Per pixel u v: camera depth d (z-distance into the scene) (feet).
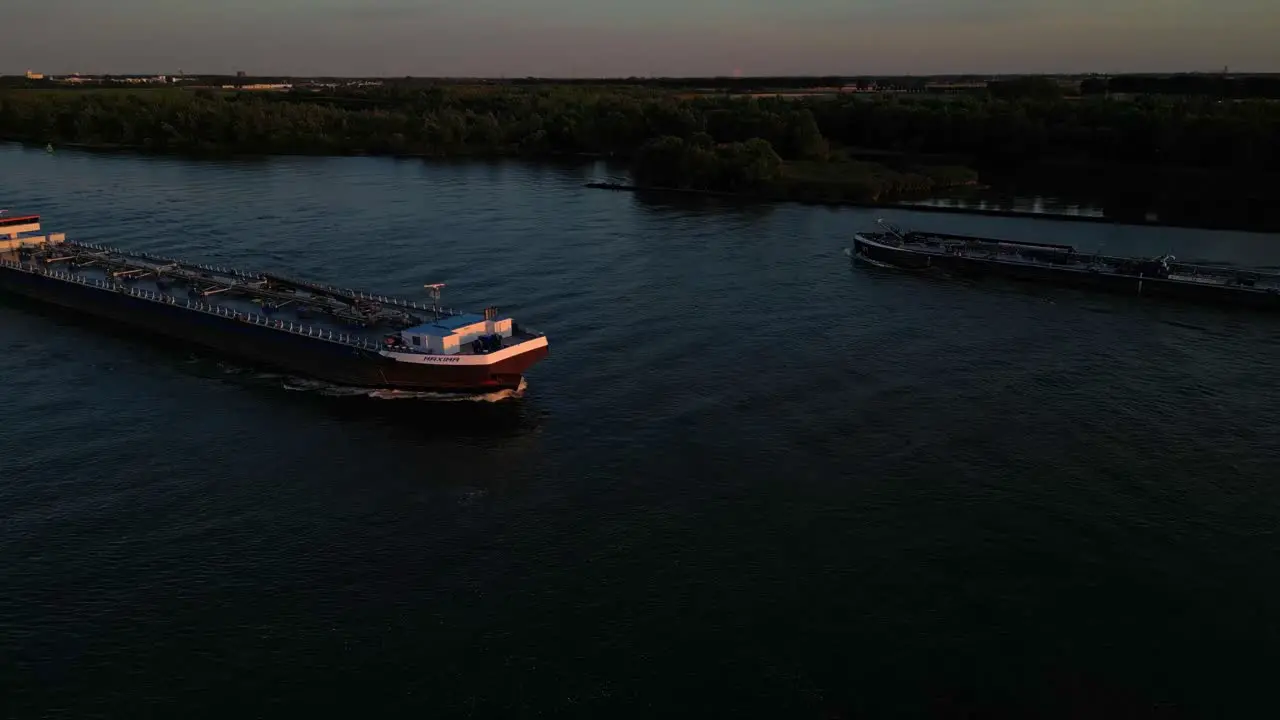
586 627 185.57
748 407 288.92
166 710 163.84
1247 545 212.84
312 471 248.11
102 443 264.52
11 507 228.02
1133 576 201.77
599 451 259.60
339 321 339.77
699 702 166.71
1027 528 220.23
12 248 461.37
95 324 383.04
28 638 180.75
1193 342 354.95
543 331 362.53
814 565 205.67
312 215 610.24
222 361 337.72
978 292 431.02
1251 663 176.14
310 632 183.73
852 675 173.37
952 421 278.87
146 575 200.85
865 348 345.10
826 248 525.75
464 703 166.09
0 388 306.96
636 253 502.79
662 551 210.38
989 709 165.89
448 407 292.40
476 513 226.38
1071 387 306.14
